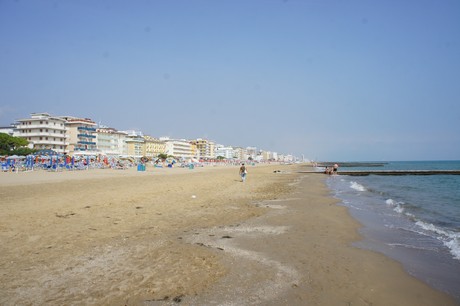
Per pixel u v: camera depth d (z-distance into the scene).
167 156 119.94
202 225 11.72
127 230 10.56
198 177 41.22
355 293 5.97
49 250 8.17
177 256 7.89
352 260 7.88
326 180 42.50
